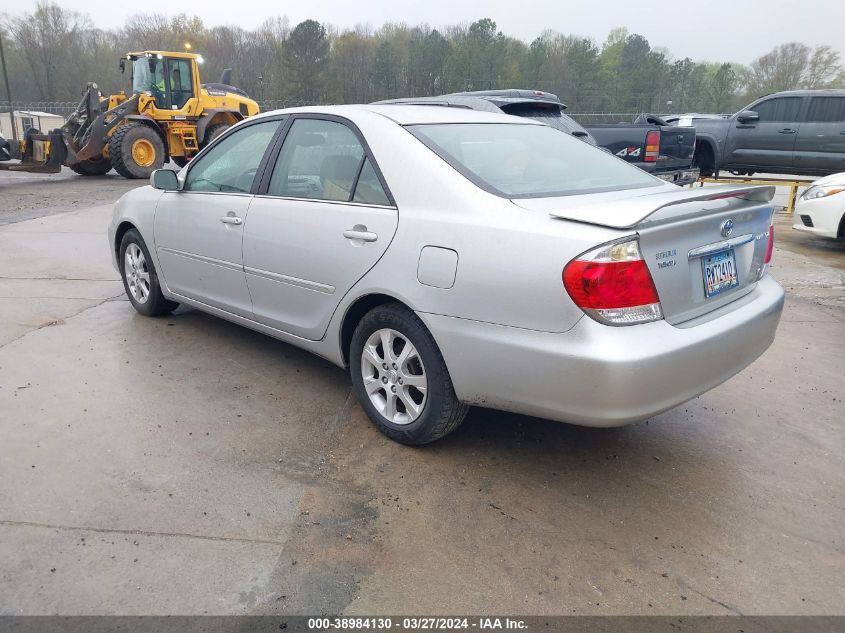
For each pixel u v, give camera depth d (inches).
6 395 138.0
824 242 339.9
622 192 118.8
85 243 296.4
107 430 124.2
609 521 101.3
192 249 161.6
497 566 90.6
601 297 91.2
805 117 457.7
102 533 94.4
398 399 122.3
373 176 120.2
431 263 107.2
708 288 105.6
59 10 2170.3
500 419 133.9
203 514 99.6
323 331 131.0
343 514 100.8
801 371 163.0
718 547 96.1
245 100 697.0
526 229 98.0
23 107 1503.4
